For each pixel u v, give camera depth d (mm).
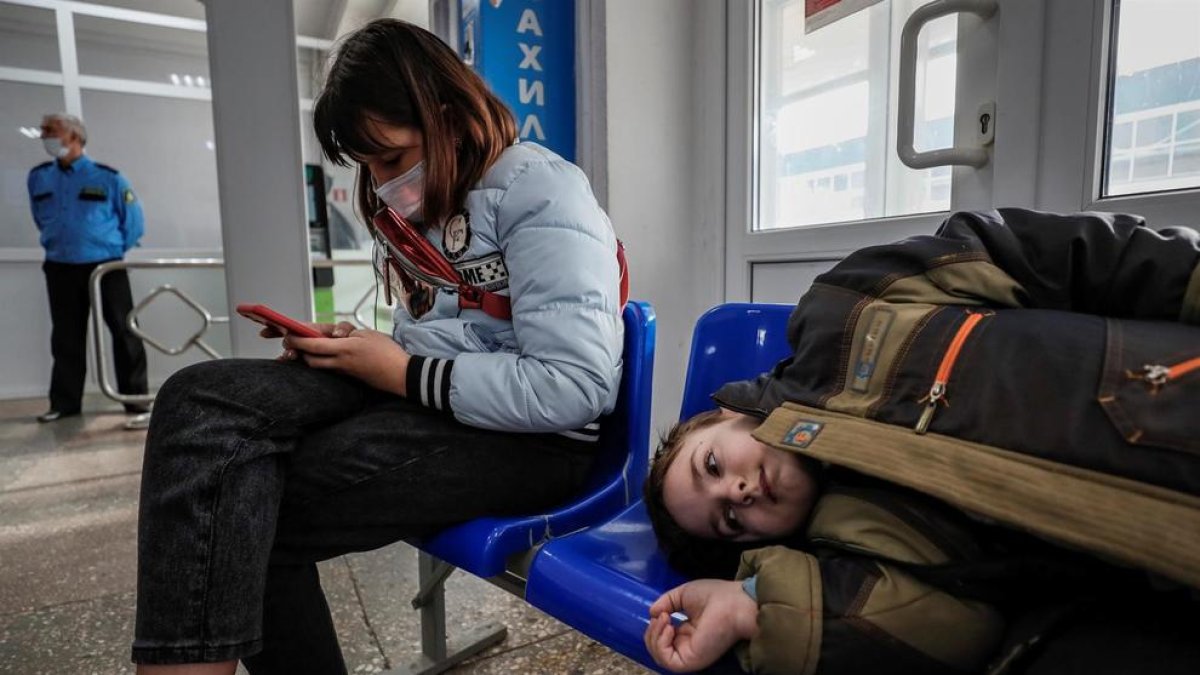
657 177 1698
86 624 1271
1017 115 1104
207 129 4656
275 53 1693
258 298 1735
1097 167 1027
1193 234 555
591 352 691
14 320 4133
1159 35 969
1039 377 485
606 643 547
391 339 768
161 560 543
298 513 651
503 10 1561
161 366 4430
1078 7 1021
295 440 650
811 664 447
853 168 1464
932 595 458
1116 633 412
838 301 670
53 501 2018
